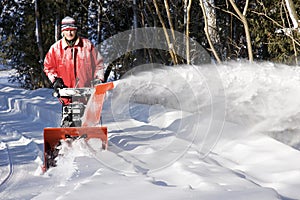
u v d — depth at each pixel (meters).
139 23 18.11
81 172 5.18
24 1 24.62
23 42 24.89
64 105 6.41
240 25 16.88
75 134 5.92
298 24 10.36
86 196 4.05
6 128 9.72
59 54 6.73
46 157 5.75
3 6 24.70
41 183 5.21
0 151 7.45
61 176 5.34
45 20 25.06
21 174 5.81
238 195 3.89
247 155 5.62
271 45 15.58
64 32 6.64
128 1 17.25
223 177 4.61
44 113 10.97
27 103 12.49
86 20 23.67
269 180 4.70
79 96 6.17
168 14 13.00
